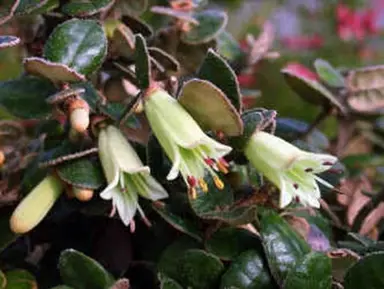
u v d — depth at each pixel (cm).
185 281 16
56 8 17
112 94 20
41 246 20
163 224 18
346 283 15
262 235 15
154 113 14
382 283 14
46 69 15
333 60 56
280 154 14
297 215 18
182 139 14
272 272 15
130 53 18
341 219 21
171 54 20
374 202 19
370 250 16
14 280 17
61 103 15
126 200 15
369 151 28
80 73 16
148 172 15
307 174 14
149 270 19
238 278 15
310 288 15
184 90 14
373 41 56
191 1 20
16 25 19
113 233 19
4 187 18
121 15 19
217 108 14
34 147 19
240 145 15
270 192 16
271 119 15
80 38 16
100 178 15
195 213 16
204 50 20
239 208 16
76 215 19
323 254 15
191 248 17
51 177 15
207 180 15
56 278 18
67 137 17
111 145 15
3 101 17
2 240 16
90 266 15
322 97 21
